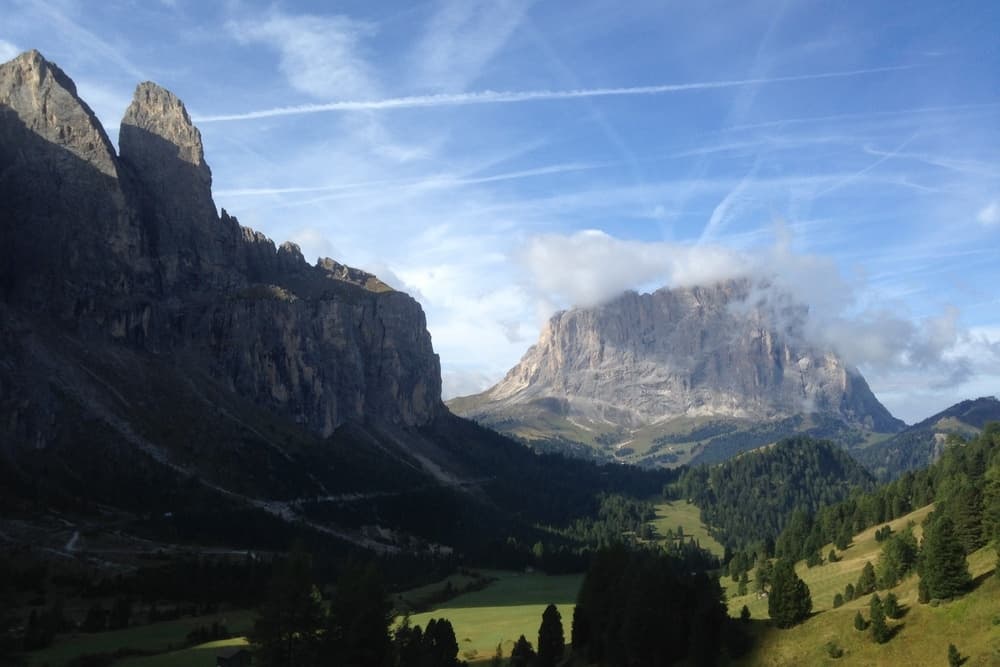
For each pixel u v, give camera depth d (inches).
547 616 5236.2
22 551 7544.3
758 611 6156.5
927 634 3700.8
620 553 5433.1
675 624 4429.1
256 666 4146.2
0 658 5128.0
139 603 6835.6
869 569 5123.0
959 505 4911.4
